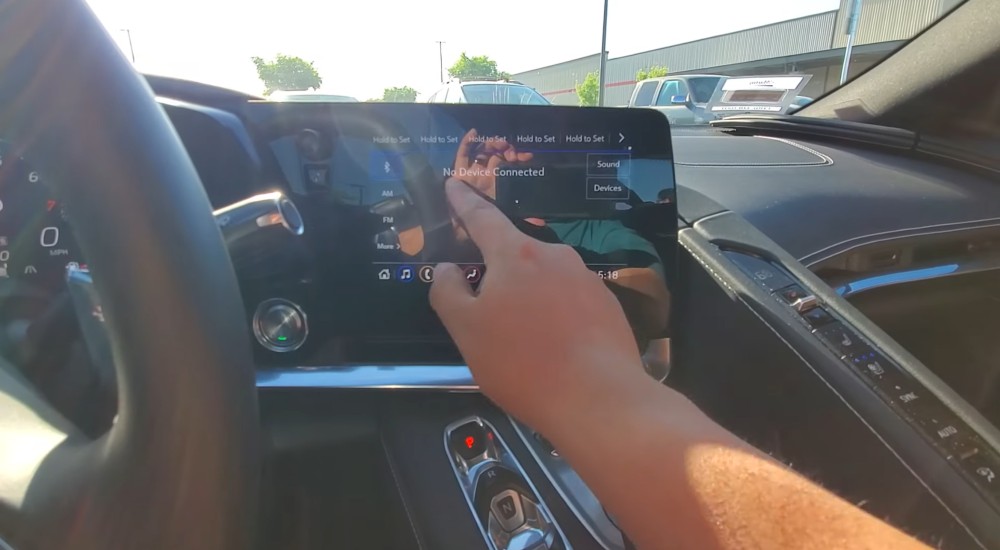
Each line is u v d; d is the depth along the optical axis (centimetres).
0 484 56
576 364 53
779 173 153
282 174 89
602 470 49
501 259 60
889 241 139
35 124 45
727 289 99
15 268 88
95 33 46
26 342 86
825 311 95
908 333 149
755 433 98
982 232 147
